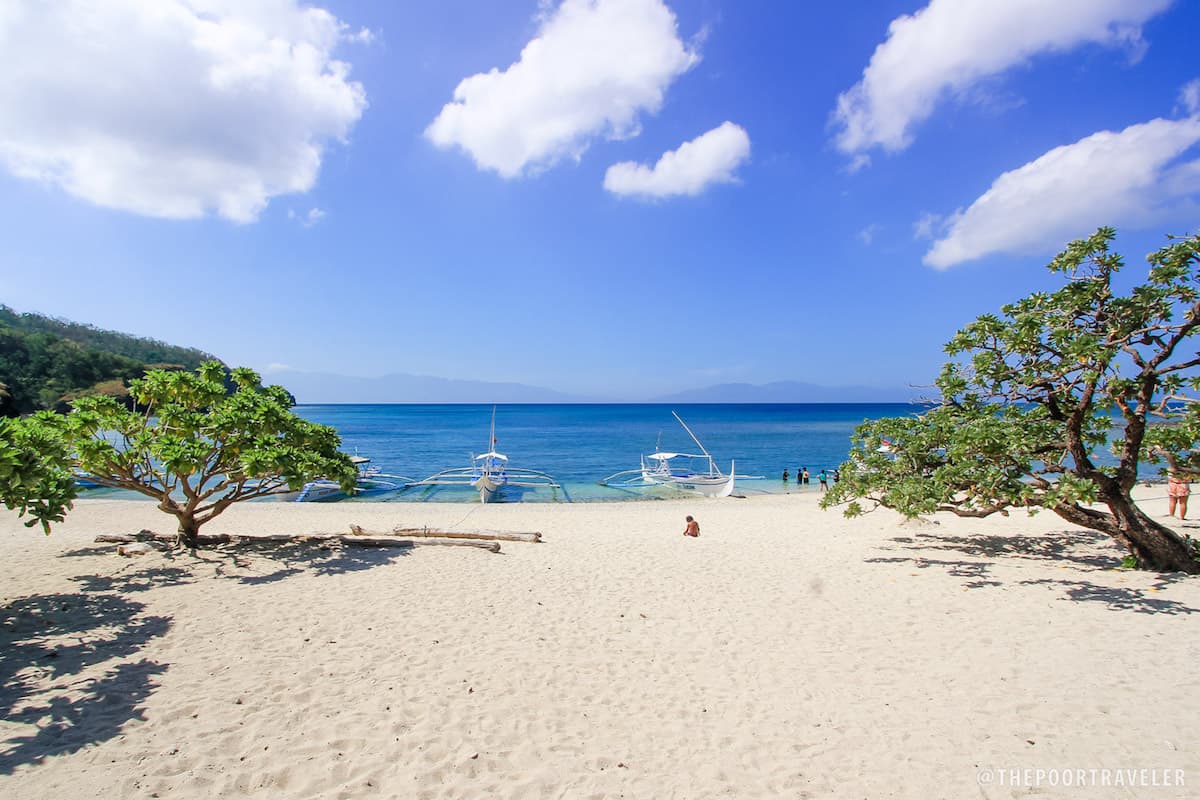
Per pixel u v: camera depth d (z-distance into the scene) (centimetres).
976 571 983
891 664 609
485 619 748
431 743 453
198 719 473
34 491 645
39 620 701
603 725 488
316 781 399
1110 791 390
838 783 406
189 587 854
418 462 4406
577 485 3152
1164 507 1655
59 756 413
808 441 6606
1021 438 900
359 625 711
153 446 1012
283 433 1177
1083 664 588
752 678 582
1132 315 884
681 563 1086
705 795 393
